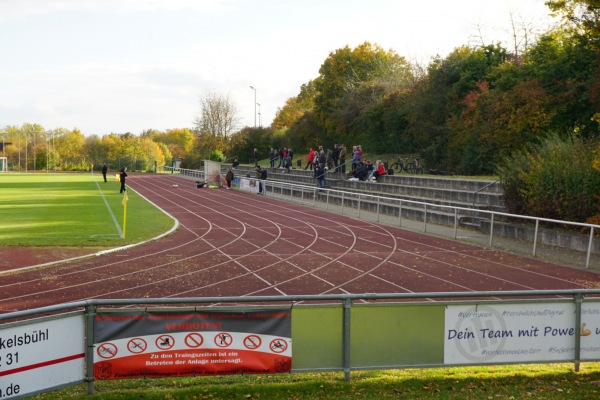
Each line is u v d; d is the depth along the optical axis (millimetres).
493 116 32375
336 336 7949
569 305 8398
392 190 36062
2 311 11836
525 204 22703
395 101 50375
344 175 44219
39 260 17359
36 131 140875
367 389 7844
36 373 7059
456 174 37500
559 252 19047
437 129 41312
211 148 88062
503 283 14852
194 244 21047
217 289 14000
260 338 7781
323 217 30484
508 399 7570
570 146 22516
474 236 23062
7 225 25344
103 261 17484
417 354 8094
